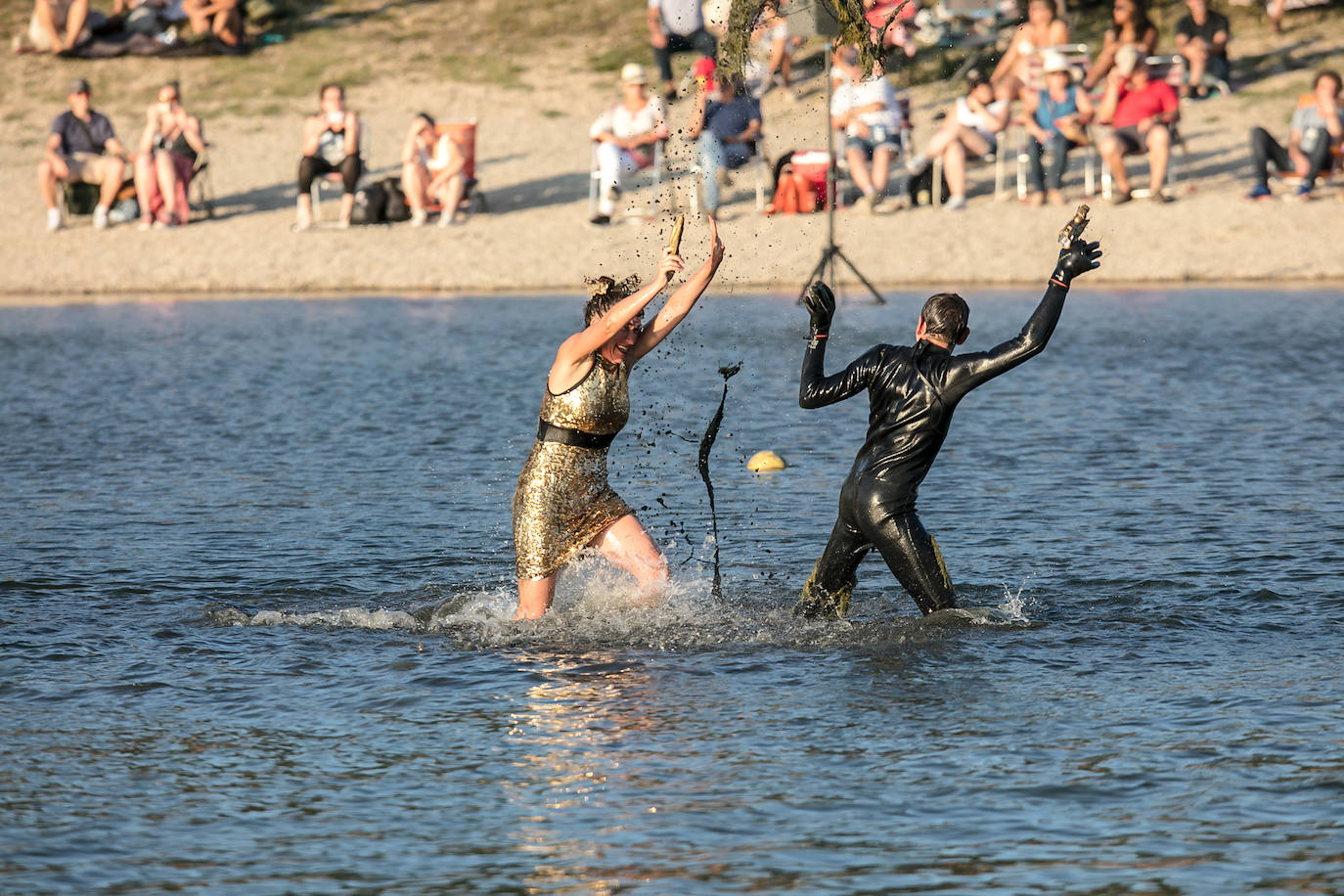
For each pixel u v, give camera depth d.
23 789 12.20
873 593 18.27
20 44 78.62
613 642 16.16
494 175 64.50
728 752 12.86
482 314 46.56
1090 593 17.62
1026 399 31.33
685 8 58.53
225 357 38.56
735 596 17.98
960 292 49.16
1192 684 14.38
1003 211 56.47
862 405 31.61
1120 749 12.71
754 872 10.56
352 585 18.66
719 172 57.00
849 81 56.25
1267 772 12.14
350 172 58.50
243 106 73.88
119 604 17.75
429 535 21.16
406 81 77.00
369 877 10.57
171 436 28.67
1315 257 51.62
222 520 21.98
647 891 10.28
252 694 14.54
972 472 24.48
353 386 34.00
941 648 15.73
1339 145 55.47
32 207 61.75
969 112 56.38
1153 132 56.34
